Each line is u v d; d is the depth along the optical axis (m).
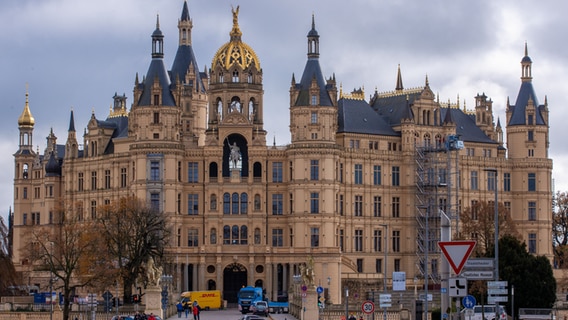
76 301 184.50
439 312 147.62
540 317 149.50
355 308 171.62
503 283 84.75
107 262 187.75
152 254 192.88
